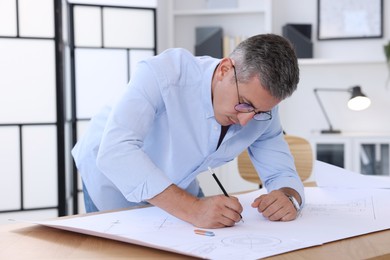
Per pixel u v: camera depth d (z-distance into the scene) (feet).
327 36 13.28
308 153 6.98
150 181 3.75
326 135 12.08
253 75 3.65
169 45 12.89
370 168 11.97
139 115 4.02
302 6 13.32
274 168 4.82
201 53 12.74
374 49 13.19
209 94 4.17
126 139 3.90
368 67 13.16
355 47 13.25
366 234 3.53
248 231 3.54
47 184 10.35
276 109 4.78
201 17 13.28
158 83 4.14
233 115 3.92
